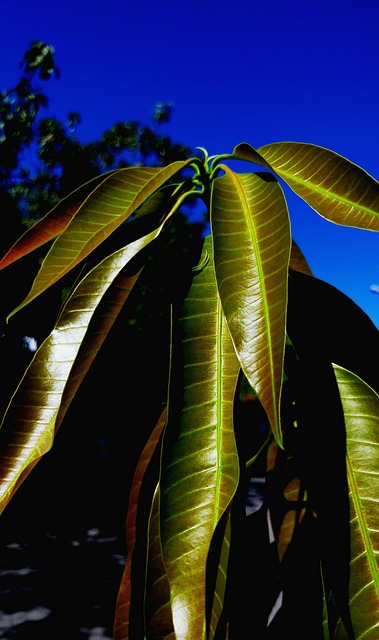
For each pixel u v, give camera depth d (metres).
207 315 0.41
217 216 0.38
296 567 0.45
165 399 0.48
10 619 2.09
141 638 0.45
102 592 2.35
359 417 0.41
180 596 0.34
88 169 2.93
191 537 0.35
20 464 0.40
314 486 0.40
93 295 0.44
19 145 2.60
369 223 0.42
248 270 0.36
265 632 0.43
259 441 0.47
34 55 2.41
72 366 0.41
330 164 0.44
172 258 0.48
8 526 2.74
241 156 0.45
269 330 0.33
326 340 0.46
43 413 0.41
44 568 2.51
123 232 0.46
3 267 0.47
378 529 0.38
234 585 0.42
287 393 0.43
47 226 0.48
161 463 0.36
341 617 0.38
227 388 0.38
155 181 0.45
